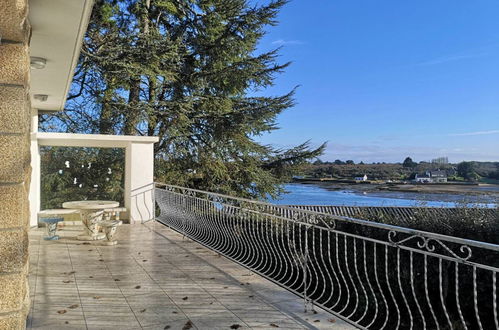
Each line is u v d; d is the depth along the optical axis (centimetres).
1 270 208
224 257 614
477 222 691
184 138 1634
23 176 215
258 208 553
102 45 1441
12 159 211
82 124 1580
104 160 1023
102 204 754
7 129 211
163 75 1480
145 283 475
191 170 1681
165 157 1678
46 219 750
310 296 417
